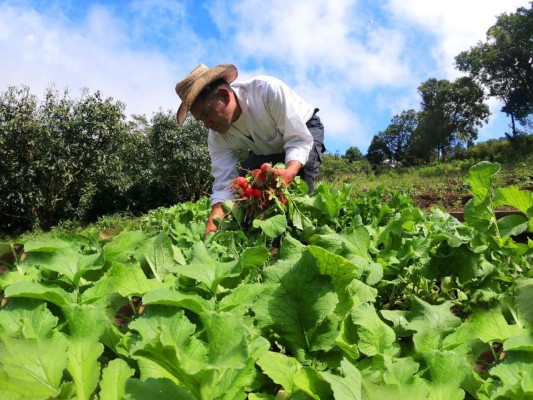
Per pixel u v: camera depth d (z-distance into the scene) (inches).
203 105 112.3
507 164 713.6
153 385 19.1
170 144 899.4
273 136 118.3
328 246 38.8
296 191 82.9
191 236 62.9
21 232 712.4
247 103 114.7
